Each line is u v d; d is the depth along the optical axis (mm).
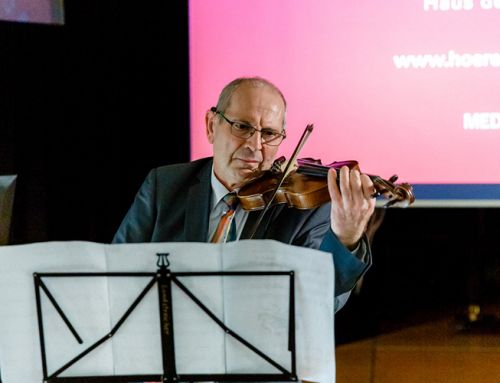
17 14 3730
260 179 2389
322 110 3781
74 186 4039
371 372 3936
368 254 2027
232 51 3771
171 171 2570
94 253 1778
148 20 3842
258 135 2338
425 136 3771
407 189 2195
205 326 1811
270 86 2400
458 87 3727
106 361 1858
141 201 2572
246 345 1790
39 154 3977
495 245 4305
